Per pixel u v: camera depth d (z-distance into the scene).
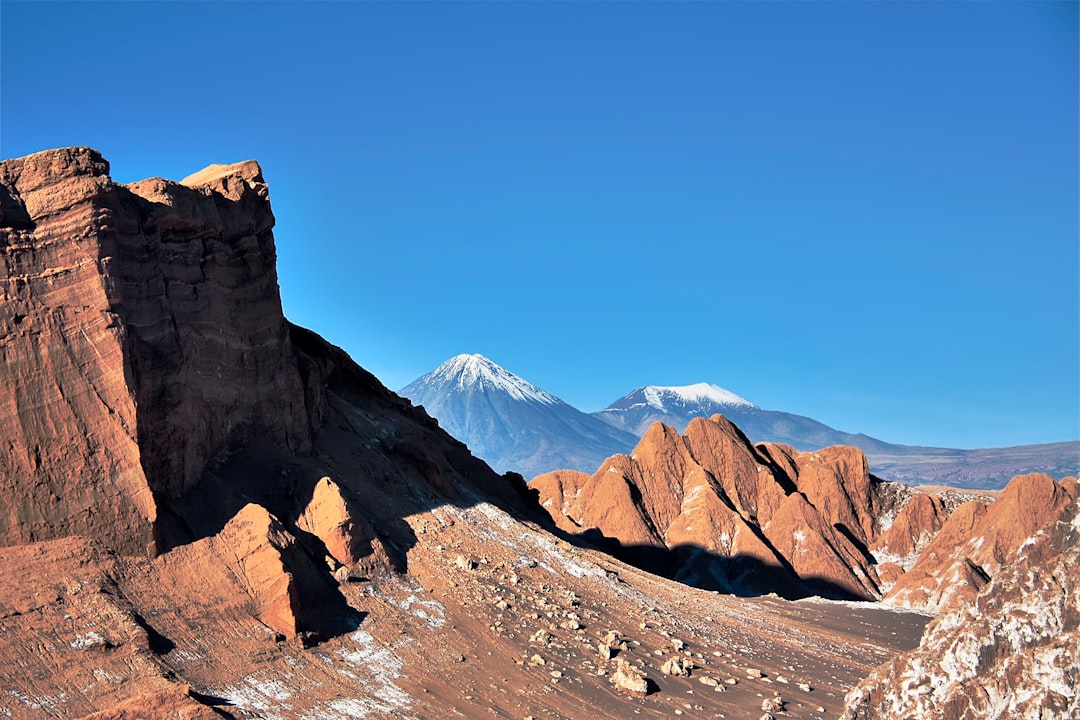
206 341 54.44
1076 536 32.41
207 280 55.19
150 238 51.06
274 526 49.62
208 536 48.47
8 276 43.88
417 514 64.75
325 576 51.94
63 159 45.91
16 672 35.88
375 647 47.97
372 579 54.19
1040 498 104.06
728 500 136.62
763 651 62.00
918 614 83.62
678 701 49.31
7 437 42.38
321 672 44.16
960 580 94.88
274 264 61.97
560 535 85.56
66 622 38.88
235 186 59.03
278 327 61.72
